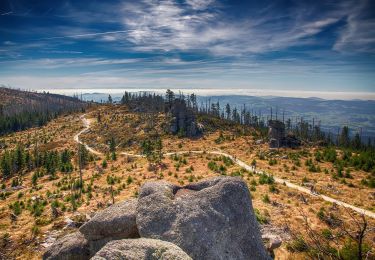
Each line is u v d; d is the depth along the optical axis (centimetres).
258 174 6700
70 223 3400
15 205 5078
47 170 10356
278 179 6356
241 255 1359
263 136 13350
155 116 18638
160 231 1317
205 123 16638
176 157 9131
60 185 7381
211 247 1280
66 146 14875
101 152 13538
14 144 17025
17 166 11725
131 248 999
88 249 1543
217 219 1402
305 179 6184
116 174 7875
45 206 4938
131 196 5056
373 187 5728
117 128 17512
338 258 879
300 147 10638
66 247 1579
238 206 1506
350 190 5512
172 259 948
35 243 2869
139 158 10519
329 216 3553
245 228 1458
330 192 5341
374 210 4297
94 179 7575
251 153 10044
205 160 8800
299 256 1914
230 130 15988
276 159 8825
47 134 18738
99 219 1541
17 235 3152
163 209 1395
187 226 1306
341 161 7925
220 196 1505
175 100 16250
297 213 3803
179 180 6228
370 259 1585
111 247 999
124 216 1501
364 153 8438
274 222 3353
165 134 15100
